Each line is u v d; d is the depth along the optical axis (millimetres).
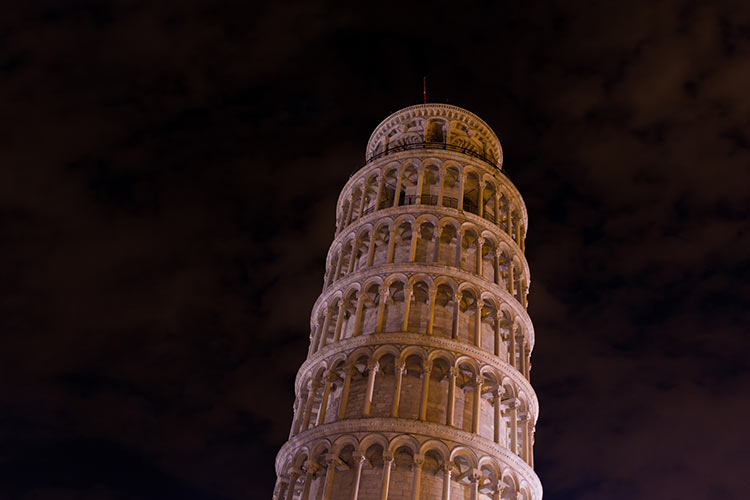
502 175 53000
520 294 48344
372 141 61500
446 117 58688
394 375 39188
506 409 40938
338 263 48469
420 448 34875
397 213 47156
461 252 45875
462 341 40156
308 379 42375
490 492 36656
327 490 34656
